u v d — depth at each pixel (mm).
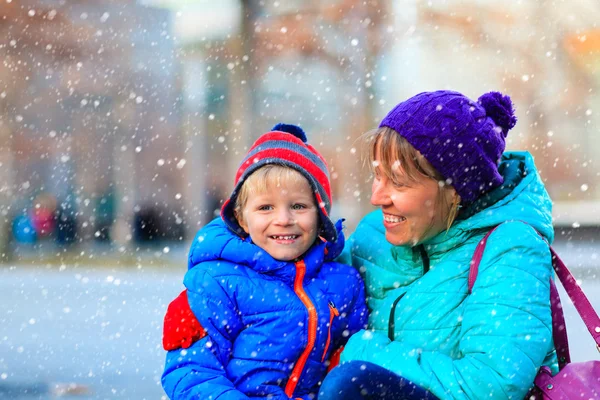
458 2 21453
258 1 23766
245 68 25219
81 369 8367
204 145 32031
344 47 22359
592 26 21375
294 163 3682
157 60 30953
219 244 3680
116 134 32688
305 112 26266
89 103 31812
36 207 32438
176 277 19062
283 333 3576
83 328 11203
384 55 21906
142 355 9117
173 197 33531
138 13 30344
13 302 14547
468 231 3498
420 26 21656
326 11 22484
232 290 3604
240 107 26422
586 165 30031
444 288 3438
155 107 31922
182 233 33281
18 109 31312
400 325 3492
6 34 29531
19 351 9469
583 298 3400
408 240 3496
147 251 28844
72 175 33344
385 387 3119
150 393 7258
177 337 3555
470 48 21781
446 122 3410
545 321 3221
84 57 30672
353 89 22500
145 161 33250
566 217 24109
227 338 3609
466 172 3441
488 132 3479
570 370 3201
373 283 3732
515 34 21734
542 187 3629
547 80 22234
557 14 21500
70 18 29828
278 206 3645
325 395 3100
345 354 3463
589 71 21938
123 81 31266
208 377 3453
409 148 3416
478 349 3201
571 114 24219
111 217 33656
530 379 3143
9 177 32344
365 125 22031
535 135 26234
